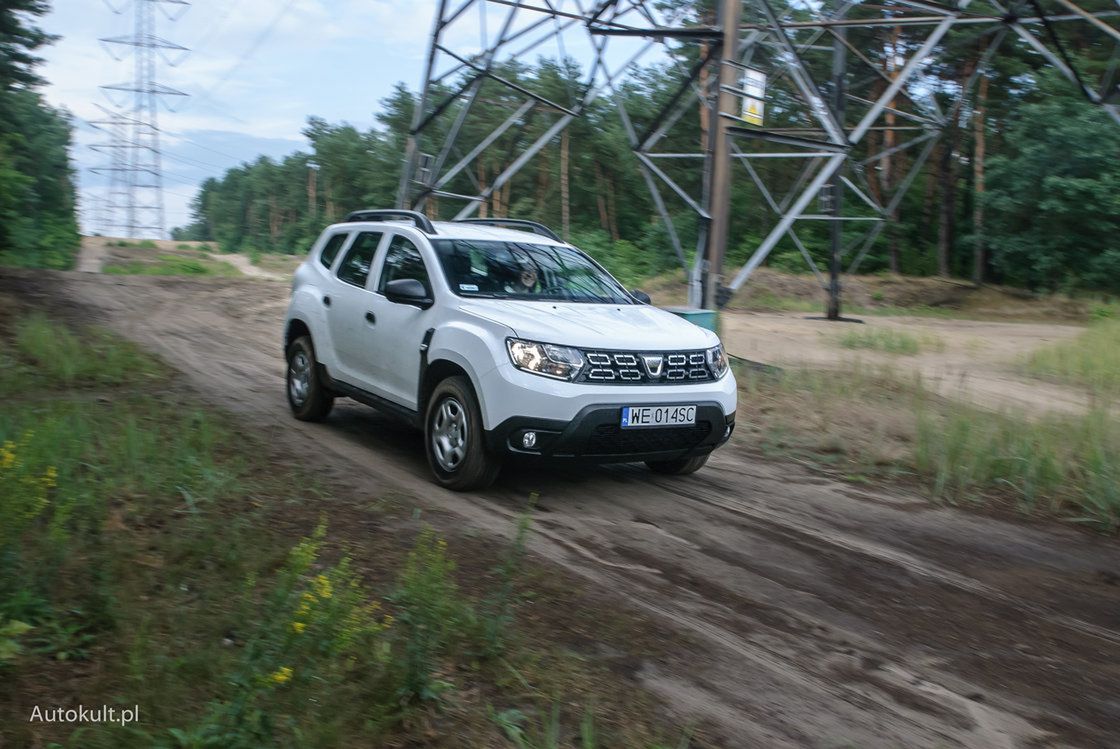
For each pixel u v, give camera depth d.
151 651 3.28
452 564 4.06
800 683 3.68
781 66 20.25
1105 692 3.74
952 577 5.09
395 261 7.29
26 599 3.49
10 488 3.88
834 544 5.56
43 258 47.28
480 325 6.06
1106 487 6.52
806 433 8.62
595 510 5.97
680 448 6.20
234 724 2.81
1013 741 3.31
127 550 4.21
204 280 23.36
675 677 3.65
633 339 6.06
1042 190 34.62
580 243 47.62
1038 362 14.26
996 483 7.10
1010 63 38.12
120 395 8.74
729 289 12.69
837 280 24.31
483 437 5.97
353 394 7.48
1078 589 4.99
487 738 3.06
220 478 5.56
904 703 3.56
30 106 62.97
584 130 62.75
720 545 5.41
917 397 9.82
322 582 3.39
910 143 27.41
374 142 102.75
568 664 3.64
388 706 3.10
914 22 14.88
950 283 34.38
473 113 67.69
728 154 12.62
